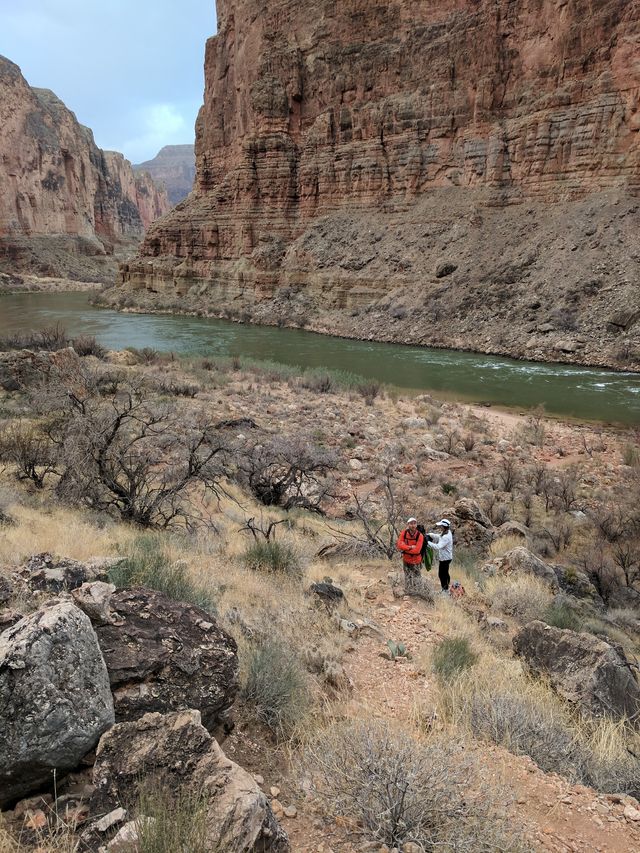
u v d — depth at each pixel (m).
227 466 15.04
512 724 4.71
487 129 58.38
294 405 27.94
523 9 55.41
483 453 22.58
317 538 11.71
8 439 13.13
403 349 48.78
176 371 35.53
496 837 3.12
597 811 3.77
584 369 39.94
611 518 15.48
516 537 13.74
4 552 6.32
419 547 8.59
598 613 10.23
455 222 58.31
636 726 5.59
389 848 3.05
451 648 6.19
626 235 46.06
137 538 8.18
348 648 6.03
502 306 48.66
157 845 2.36
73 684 3.05
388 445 22.06
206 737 3.09
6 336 45.34
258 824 2.67
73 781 2.98
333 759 3.42
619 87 48.97
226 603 6.14
